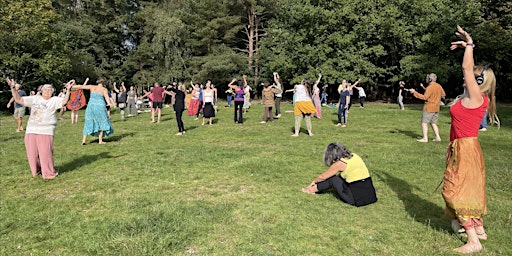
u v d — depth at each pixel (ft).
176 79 128.88
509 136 37.29
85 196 18.72
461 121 12.98
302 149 30.48
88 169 24.48
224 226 14.69
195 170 23.85
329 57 108.27
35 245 13.32
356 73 103.45
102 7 138.00
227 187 20.13
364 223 15.06
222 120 54.29
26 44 97.19
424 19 98.84
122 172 23.58
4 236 14.14
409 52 106.11
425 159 26.27
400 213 16.25
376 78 118.62
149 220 15.11
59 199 18.43
